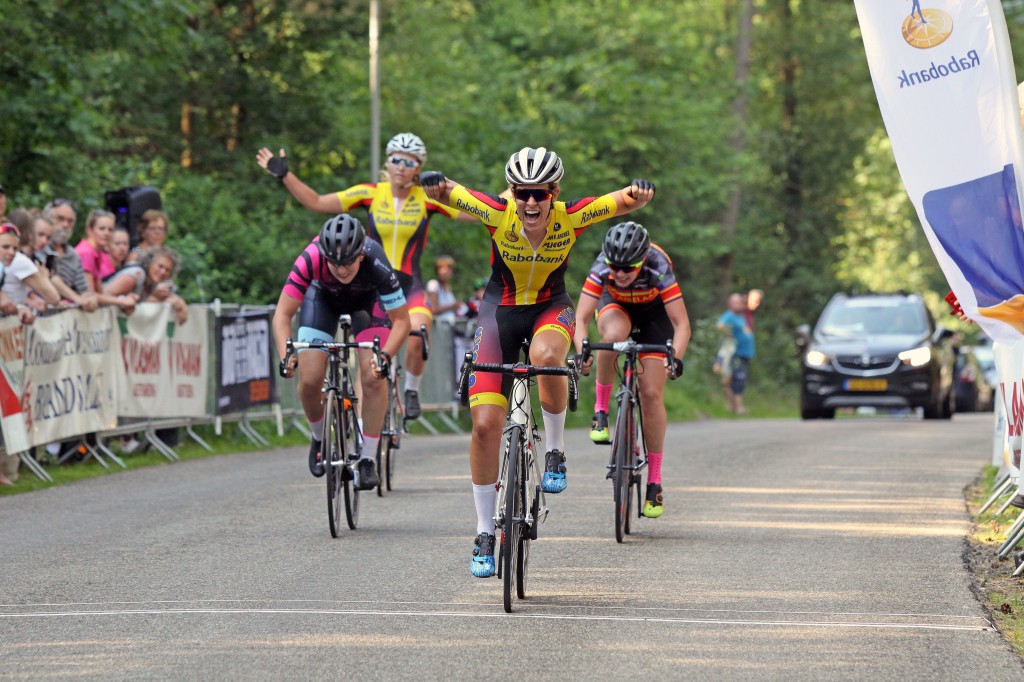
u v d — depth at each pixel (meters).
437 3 89.88
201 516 28.02
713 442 47.12
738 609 19.77
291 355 25.52
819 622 19.00
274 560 23.19
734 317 81.81
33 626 18.52
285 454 41.12
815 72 126.75
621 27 97.50
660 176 96.25
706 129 99.94
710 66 117.69
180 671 16.31
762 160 123.19
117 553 23.78
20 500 30.20
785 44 124.44
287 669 16.41
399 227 33.47
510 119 88.06
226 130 76.69
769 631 18.45
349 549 24.28
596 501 30.78
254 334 44.41
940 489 33.19
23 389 32.25
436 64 83.69
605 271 27.22
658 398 27.02
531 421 20.55
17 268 33.12
